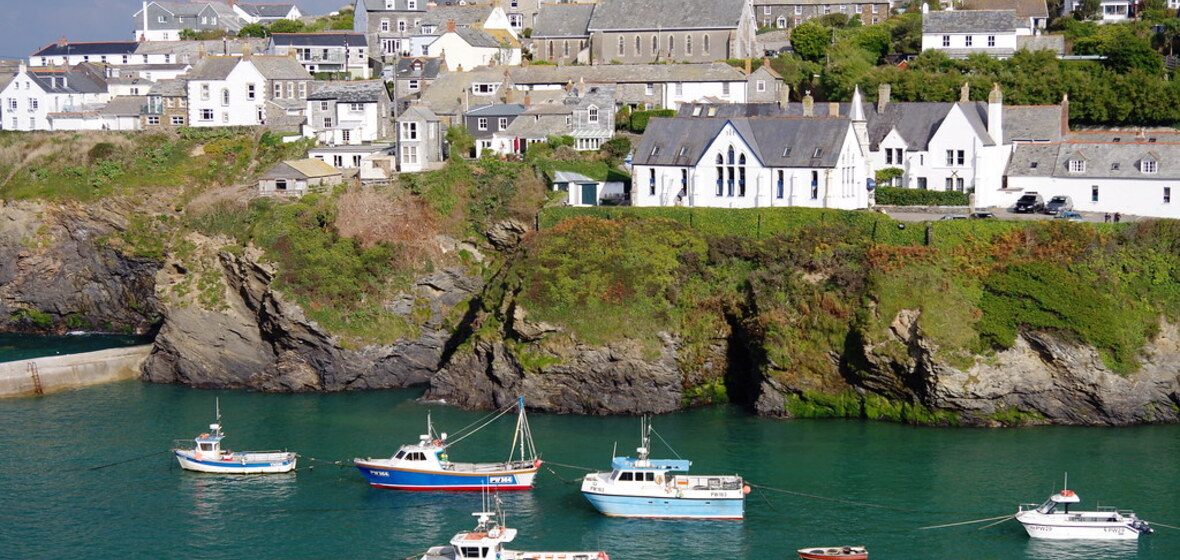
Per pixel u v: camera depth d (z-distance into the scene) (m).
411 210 145.25
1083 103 168.12
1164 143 139.75
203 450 109.56
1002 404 117.06
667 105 182.38
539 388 124.19
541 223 139.12
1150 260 121.75
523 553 88.31
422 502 102.06
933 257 122.81
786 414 121.69
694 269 129.12
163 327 140.00
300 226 140.62
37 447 114.94
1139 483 102.44
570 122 170.25
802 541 93.25
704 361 126.44
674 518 97.81
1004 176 147.38
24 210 161.75
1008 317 117.12
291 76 193.25
